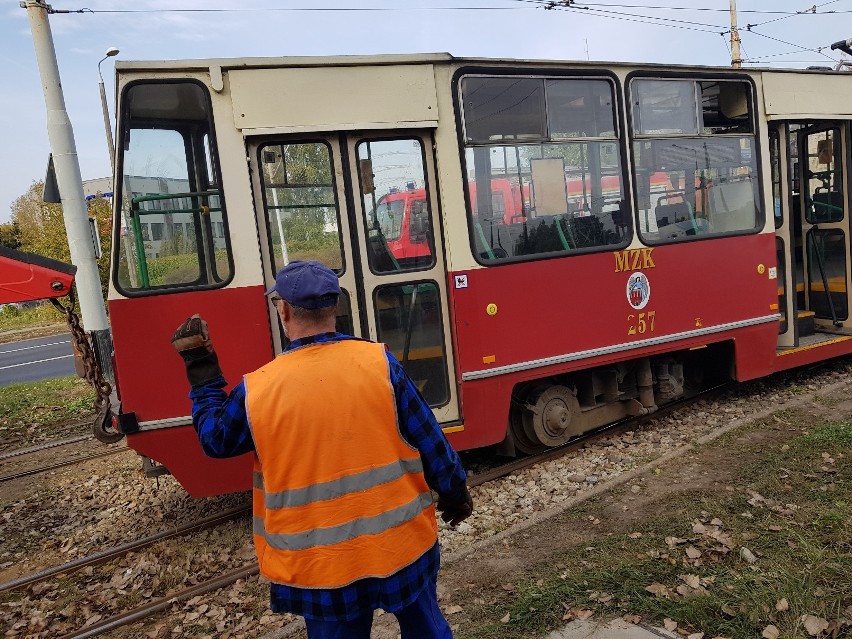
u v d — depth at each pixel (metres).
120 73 4.26
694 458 5.13
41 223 26.14
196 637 3.49
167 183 4.40
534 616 3.21
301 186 4.67
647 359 6.10
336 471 2.00
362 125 4.64
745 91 6.41
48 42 8.68
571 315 5.40
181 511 5.29
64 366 16.69
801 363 6.96
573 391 5.80
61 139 8.79
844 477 4.35
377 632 3.30
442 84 4.87
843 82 7.00
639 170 5.73
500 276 5.09
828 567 3.27
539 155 5.26
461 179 4.94
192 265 4.45
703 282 6.12
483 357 5.06
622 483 4.81
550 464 5.50
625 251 5.64
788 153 6.88
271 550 2.03
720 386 7.29
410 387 2.16
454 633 3.18
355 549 2.00
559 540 4.05
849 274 7.24
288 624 3.49
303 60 4.51
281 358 2.10
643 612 3.13
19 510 5.80
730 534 3.78
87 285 8.93
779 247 6.96
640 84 5.71
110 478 6.40
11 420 9.57
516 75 5.12
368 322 4.81
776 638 2.81
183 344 2.20
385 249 4.86
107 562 4.55
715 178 6.23
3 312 32.34
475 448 5.55
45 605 4.04
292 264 2.13
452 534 4.38
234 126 4.42
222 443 2.05
